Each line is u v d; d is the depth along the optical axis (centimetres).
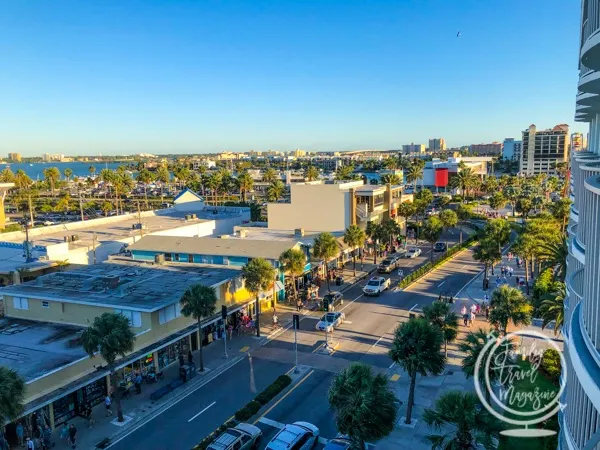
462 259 6544
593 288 1134
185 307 3155
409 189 15700
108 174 15262
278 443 2223
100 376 2747
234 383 3078
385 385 1962
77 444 2445
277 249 4841
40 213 13262
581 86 1476
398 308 4469
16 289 3744
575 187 2461
